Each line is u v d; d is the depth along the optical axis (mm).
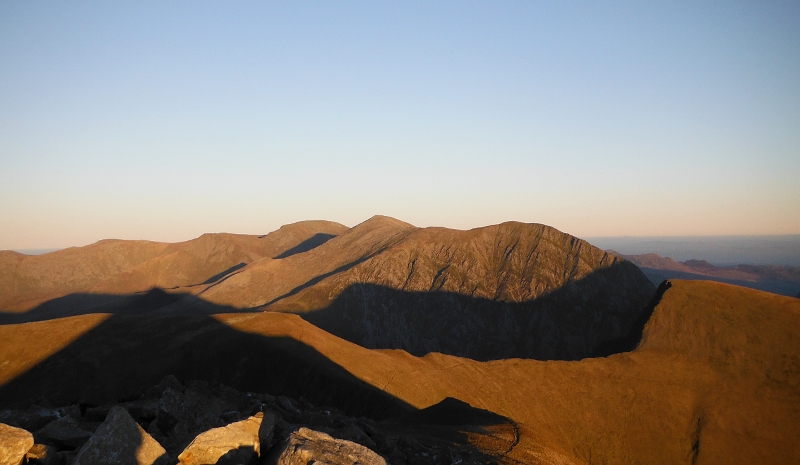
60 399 54125
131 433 12492
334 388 59188
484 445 35625
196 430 16844
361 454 13055
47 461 12703
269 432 14547
